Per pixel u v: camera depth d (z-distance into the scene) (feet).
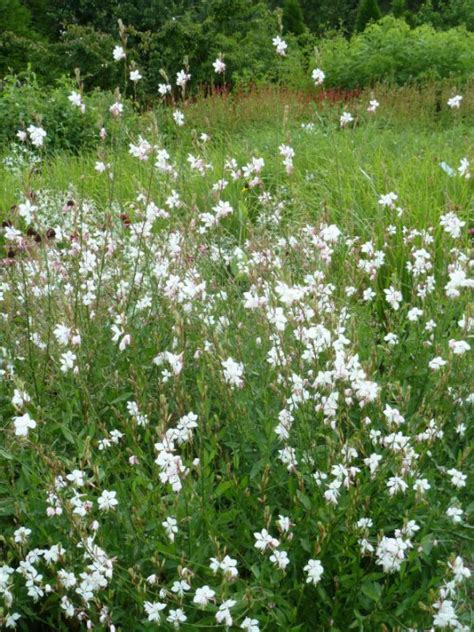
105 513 7.96
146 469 8.81
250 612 7.18
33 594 7.25
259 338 10.27
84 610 7.53
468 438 9.81
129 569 6.91
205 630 7.29
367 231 15.76
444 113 34.01
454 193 18.35
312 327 8.88
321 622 7.70
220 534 7.61
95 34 52.13
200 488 8.06
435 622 6.97
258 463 8.29
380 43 44.19
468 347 8.93
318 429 8.64
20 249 10.65
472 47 43.78
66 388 9.98
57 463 7.51
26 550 7.95
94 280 11.63
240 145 26.40
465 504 8.84
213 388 9.54
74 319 9.77
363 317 11.64
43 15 71.46
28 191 10.39
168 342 10.55
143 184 18.90
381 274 14.76
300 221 14.07
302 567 7.85
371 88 41.01
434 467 9.23
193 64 50.24
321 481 8.10
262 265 10.85
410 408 9.86
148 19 61.00
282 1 98.27
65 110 32.07
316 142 25.49
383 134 26.25
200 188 19.29
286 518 7.47
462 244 13.19
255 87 44.04
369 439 9.03
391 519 8.36
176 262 11.58
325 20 103.24
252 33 52.44
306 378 9.36
